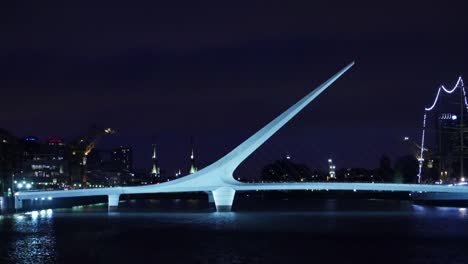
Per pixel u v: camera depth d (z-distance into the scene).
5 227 95.88
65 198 187.62
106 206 191.75
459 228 87.38
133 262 58.69
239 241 73.69
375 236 78.31
